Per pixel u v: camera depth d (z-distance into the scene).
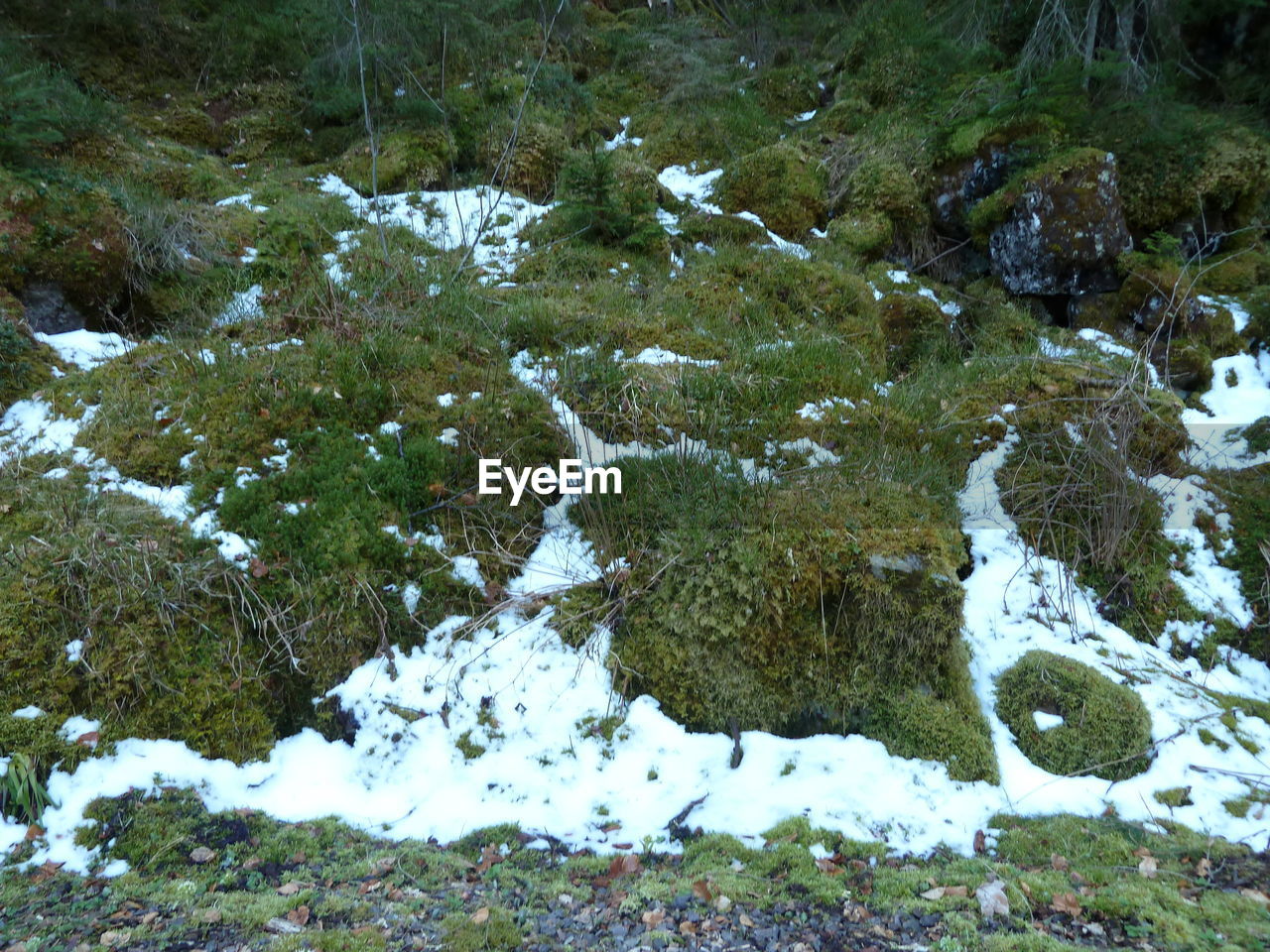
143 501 3.98
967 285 6.74
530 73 8.02
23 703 3.21
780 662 3.64
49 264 5.04
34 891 2.73
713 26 9.98
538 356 5.13
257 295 5.60
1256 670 4.07
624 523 4.07
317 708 3.59
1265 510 4.54
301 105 8.20
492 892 2.82
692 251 6.48
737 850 3.08
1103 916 2.64
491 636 3.80
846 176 7.29
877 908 2.73
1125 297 6.06
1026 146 6.49
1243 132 6.70
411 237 6.40
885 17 8.81
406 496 4.14
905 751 3.49
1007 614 4.10
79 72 7.50
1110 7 7.19
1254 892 2.76
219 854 2.98
